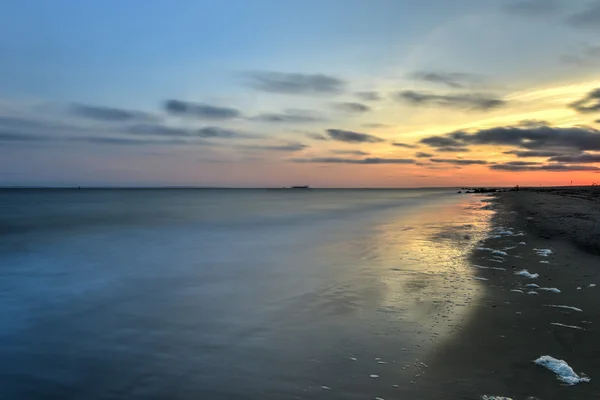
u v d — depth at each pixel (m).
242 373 5.32
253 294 9.22
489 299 8.12
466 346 5.89
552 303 7.73
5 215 39.53
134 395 4.86
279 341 6.38
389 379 5.01
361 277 10.55
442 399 4.51
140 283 10.53
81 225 28.00
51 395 4.91
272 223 28.34
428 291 8.89
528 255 12.41
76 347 6.34
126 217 35.94
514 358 5.45
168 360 5.80
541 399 4.45
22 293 9.66
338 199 91.31
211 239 19.62
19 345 6.44
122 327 7.21
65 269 12.55
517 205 38.12
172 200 88.94
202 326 7.18
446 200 69.50
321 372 5.27
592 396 4.48
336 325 7.00
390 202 67.00
